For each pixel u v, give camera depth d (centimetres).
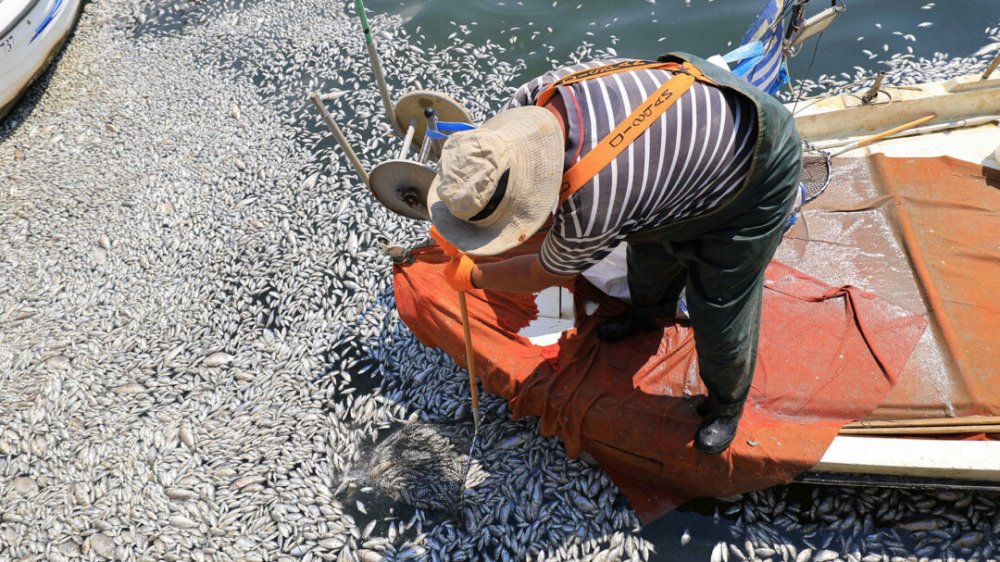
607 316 356
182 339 445
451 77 594
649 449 314
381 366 412
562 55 593
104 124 614
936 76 507
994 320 335
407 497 351
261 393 409
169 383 421
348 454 375
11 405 419
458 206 198
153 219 529
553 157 198
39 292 488
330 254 481
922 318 340
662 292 318
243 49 667
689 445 306
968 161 405
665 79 210
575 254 220
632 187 204
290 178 542
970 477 289
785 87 521
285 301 458
